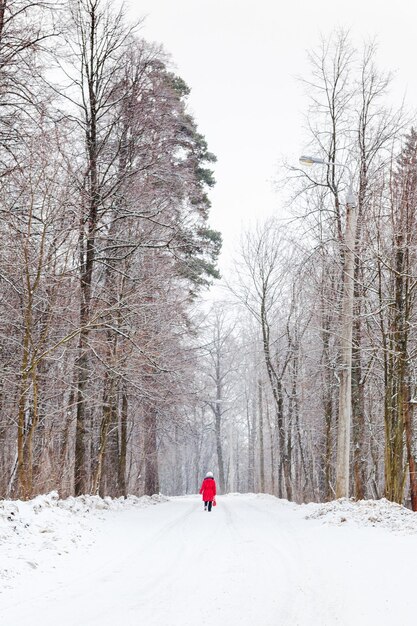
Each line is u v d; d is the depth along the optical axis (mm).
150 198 19469
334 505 16000
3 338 15508
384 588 6543
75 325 15375
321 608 6078
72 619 5664
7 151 13984
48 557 8641
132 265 19469
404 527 11547
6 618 5641
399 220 15234
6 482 18594
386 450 16453
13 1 13484
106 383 19672
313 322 25781
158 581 7473
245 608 6156
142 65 19422
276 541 11289
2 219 13266
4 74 13336
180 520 16375
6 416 17734
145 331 18516
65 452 19500
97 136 18844
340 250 19469
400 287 15641
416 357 18531
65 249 14961
